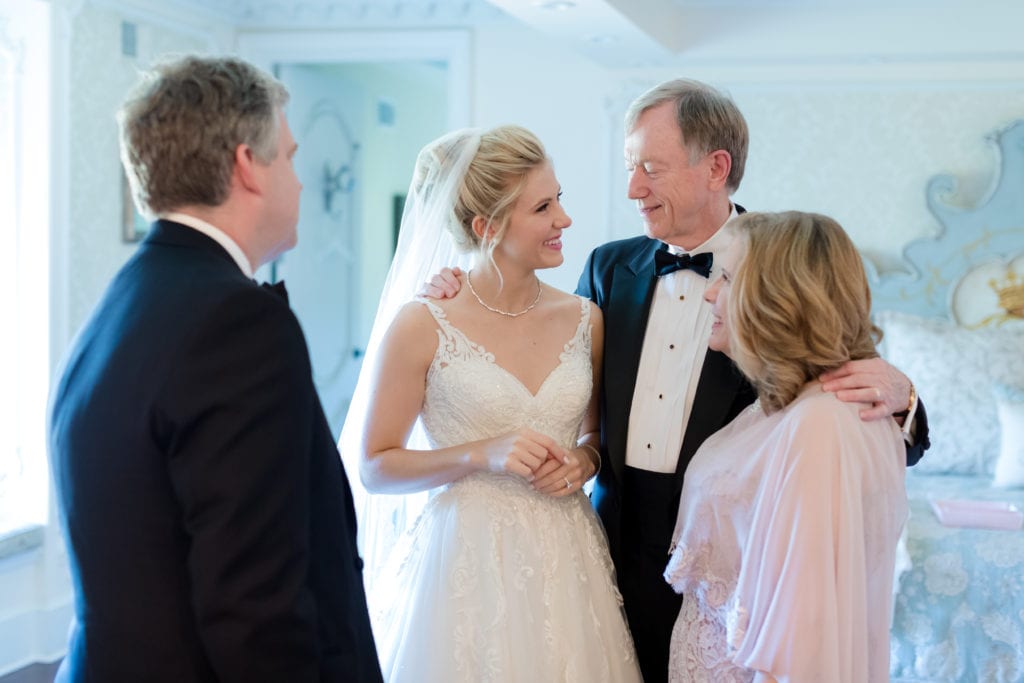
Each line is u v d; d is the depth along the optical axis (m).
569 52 5.17
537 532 2.01
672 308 2.18
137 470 1.28
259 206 1.43
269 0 5.25
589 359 2.20
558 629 1.96
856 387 1.59
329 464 1.46
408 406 2.05
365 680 1.50
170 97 1.37
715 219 2.18
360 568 1.55
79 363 1.38
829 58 4.77
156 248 1.39
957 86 4.79
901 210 4.90
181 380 1.26
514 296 2.10
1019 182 4.64
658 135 2.11
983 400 4.42
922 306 4.80
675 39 4.84
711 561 1.74
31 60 4.10
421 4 5.21
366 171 6.65
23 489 4.18
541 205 2.04
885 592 1.62
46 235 4.12
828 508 1.51
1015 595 3.49
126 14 4.53
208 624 1.25
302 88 5.66
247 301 1.30
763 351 1.62
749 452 1.69
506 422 2.04
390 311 2.30
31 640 4.13
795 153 4.99
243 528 1.26
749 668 1.58
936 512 3.77
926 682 3.54
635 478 2.17
